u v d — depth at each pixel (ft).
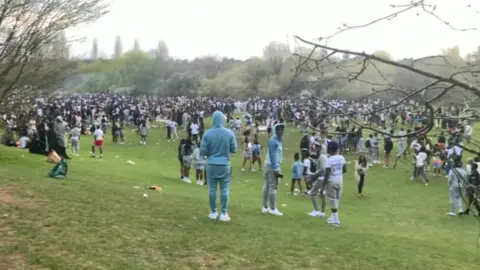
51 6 49.75
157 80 366.43
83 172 59.41
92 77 362.74
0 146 72.49
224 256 25.04
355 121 9.93
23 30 47.42
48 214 30.27
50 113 118.11
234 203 48.91
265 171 40.93
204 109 206.08
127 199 39.24
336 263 25.94
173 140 129.80
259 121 155.63
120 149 109.70
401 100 9.64
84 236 26.32
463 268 28.66
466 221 51.13
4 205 31.63
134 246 25.38
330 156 39.96
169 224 31.09
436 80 9.18
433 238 41.63
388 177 82.53
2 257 22.04
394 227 46.44
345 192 69.77
